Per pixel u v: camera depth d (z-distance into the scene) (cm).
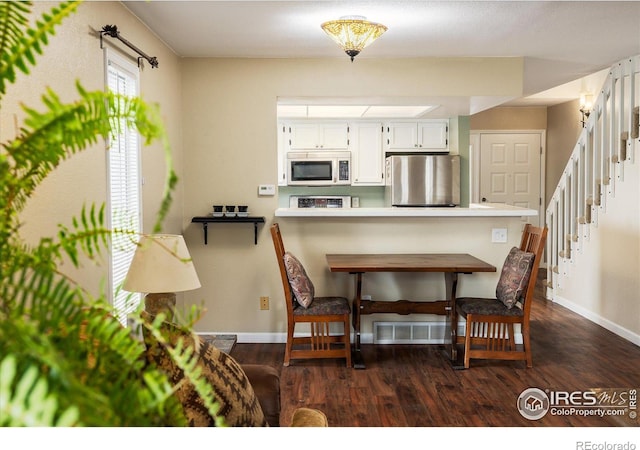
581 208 590
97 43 288
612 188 519
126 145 335
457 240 486
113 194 313
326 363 436
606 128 535
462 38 413
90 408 50
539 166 865
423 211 471
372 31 343
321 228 485
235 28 385
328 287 486
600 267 546
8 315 61
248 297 491
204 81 478
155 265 269
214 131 481
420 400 359
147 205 378
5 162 67
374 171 748
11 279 66
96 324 63
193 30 390
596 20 368
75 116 66
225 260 489
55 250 71
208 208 485
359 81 481
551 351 462
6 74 70
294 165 746
